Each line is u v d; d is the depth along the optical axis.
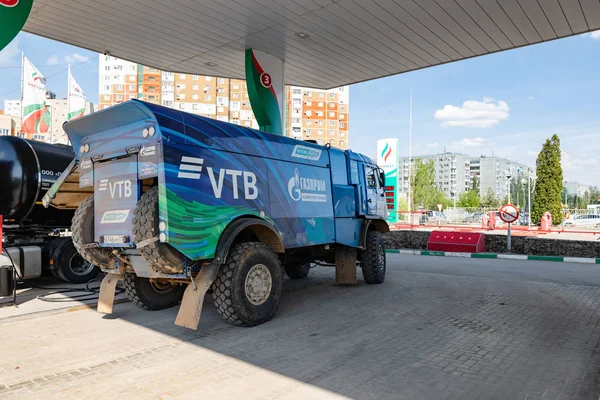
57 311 6.99
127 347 5.21
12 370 4.47
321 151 8.30
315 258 9.17
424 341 5.38
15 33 7.84
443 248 17.03
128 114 5.62
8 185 8.84
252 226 6.49
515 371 4.37
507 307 7.26
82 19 10.08
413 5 9.24
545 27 10.32
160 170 5.29
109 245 6.14
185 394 3.86
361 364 4.58
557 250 15.15
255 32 10.84
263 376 4.26
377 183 10.48
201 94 106.25
